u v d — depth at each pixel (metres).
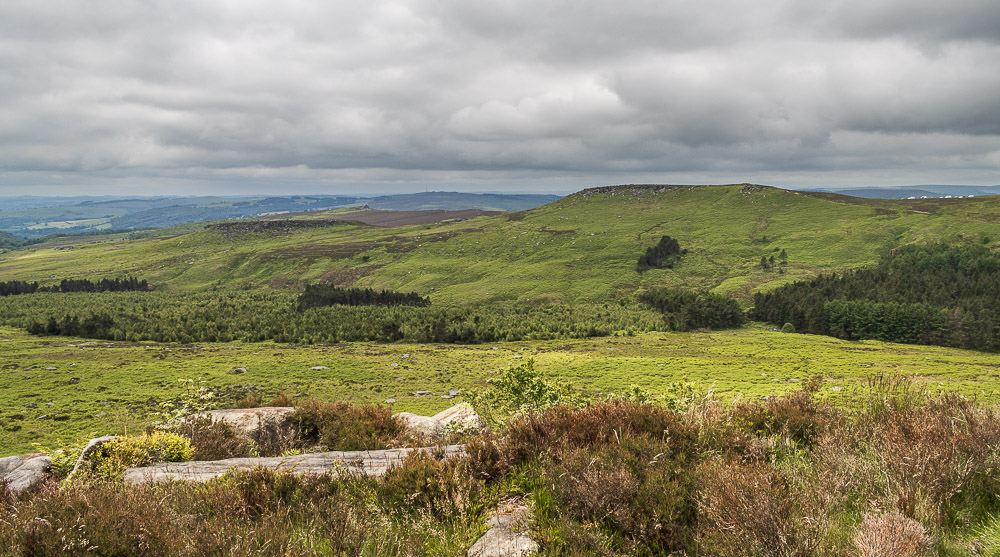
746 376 82.94
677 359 101.12
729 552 4.20
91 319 142.25
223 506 5.48
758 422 7.87
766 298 162.88
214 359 106.00
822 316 140.50
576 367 97.25
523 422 7.45
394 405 73.50
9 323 147.50
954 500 4.91
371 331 142.38
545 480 5.75
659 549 4.60
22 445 53.19
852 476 5.42
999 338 114.44
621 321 153.25
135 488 5.74
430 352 117.69
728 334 140.75
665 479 5.38
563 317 159.38
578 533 4.59
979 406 6.68
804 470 5.91
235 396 77.25
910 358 99.44
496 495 5.83
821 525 4.30
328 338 138.25
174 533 4.85
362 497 5.93
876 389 8.37
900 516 4.19
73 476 7.21
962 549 4.07
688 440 6.68
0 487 5.95
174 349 119.81
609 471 5.42
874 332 132.75
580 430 7.02
